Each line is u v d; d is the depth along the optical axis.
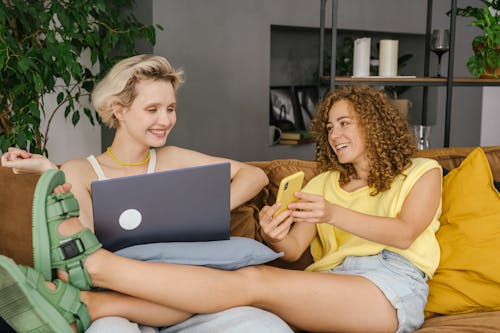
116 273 1.17
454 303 1.54
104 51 2.73
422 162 1.58
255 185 1.63
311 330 1.38
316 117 1.77
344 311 1.35
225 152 3.84
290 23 4.06
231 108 3.83
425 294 1.50
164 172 1.24
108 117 1.54
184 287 1.19
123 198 1.22
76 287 1.17
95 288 1.21
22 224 1.43
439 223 1.64
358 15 4.42
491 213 1.62
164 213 1.28
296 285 1.32
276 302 1.30
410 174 1.55
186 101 3.61
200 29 3.61
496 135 5.65
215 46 3.70
